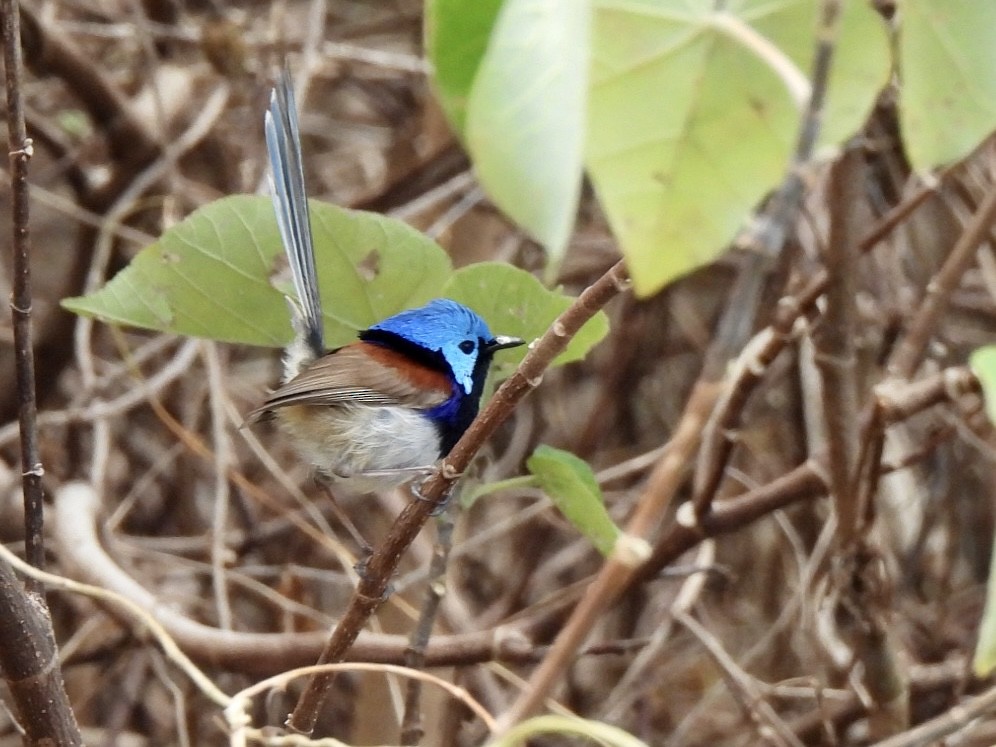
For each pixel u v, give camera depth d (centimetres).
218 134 1386
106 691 1346
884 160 1024
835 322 628
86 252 1308
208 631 848
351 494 1330
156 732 1302
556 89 294
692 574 976
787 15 335
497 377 735
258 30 1506
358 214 705
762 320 955
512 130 295
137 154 1270
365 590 598
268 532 1277
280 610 1210
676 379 1408
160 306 716
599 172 324
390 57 1398
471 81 411
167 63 1431
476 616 1302
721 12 331
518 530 1359
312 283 720
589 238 1404
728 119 325
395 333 882
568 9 301
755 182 324
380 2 1695
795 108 324
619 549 330
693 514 866
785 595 1238
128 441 1376
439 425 870
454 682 903
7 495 1176
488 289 702
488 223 1244
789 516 1217
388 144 1484
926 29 339
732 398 772
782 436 1185
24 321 580
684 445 314
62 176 1352
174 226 698
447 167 1282
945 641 1156
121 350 1223
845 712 955
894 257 1039
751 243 301
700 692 1291
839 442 664
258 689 524
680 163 324
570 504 673
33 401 590
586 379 1509
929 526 1148
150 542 1192
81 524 942
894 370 760
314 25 1276
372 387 856
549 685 355
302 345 779
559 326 516
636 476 1365
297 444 902
